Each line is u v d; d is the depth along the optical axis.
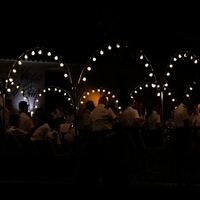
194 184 11.45
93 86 23.45
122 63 24.11
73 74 23.06
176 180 11.55
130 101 15.25
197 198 11.17
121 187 10.49
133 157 10.63
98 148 10.62
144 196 11.59
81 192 10.76
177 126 14.67
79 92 23.05
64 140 14.45
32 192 12.41
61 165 13.34
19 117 13.96
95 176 10.67
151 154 11.81
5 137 13.69
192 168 11.38
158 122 16.09
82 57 23.25
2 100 14.99
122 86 24.31
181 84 25.17
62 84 22.84
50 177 13.11
